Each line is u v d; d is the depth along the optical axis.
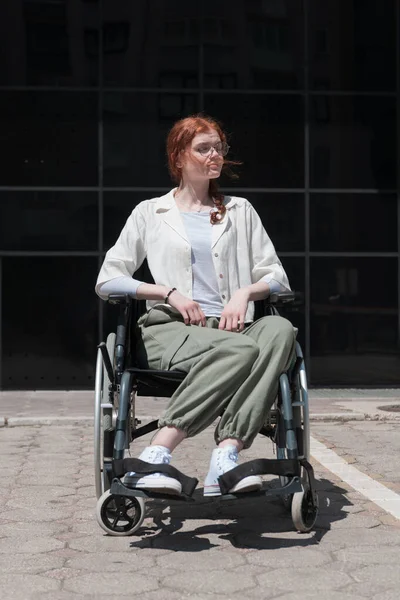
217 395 4.44
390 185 15.42
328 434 8.85
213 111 15.36
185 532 4.71
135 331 4.88
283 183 15.37
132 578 3.89
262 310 5.18
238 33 15.37
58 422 9.96
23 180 15.11
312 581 3.82
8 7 15.12
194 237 5.06
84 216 15.16
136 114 15.26
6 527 4.90
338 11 15.45
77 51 15.21
